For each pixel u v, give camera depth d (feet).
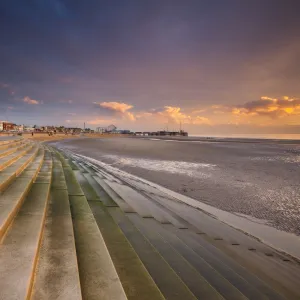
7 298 5.23
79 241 10.01
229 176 44.57
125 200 23.12
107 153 90.38
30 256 7.09
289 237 18.54
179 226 18.16
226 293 9.43
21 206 11.96
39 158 32.40
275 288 11.34
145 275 8.15
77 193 18.76
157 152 97.55
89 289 6.69
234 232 18.85
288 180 41.34
